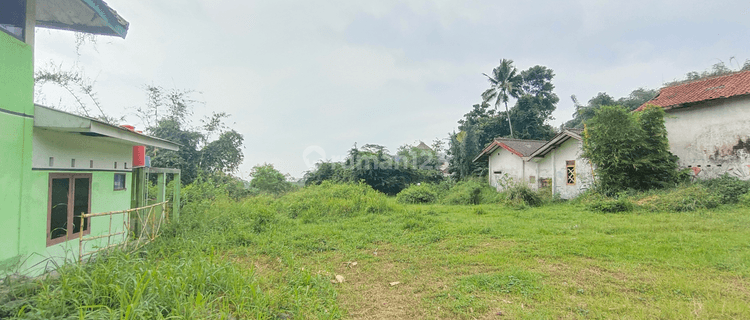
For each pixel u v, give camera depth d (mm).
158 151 17922
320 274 5184
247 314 3469
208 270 4160
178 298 3400
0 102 4172
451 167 28859
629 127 12859
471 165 27438
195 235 7812
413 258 6102
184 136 19844
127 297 3281
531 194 14445
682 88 15164
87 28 6672
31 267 4320
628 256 5617
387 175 25781
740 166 12484
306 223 10367
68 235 5477
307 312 3705
